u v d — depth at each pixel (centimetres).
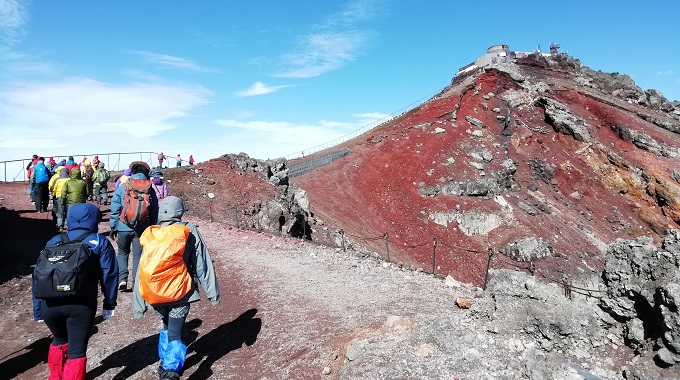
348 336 605
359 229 3678
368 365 490
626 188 5241
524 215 4247
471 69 8838
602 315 546
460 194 4447
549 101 6147
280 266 1012
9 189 2431
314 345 591
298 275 931
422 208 4162
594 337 517
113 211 763
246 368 543
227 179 2536
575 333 512
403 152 5103
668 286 469
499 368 472
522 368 472
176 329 464
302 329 645
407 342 537
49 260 411
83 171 1902
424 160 4912
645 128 6231
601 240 4253
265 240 1337
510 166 5034
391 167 4834
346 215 3903
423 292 794
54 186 1296
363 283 858
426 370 469
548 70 8450
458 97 6300
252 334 642
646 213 4891
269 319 693
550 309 536
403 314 670
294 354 573
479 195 4484
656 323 488
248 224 2100
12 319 713
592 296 591
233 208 2222
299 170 4794
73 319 428
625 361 489
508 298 562
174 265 450
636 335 504
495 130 5847
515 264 3591
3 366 559
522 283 576
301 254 1141
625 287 541
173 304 459
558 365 476
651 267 529
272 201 2381
